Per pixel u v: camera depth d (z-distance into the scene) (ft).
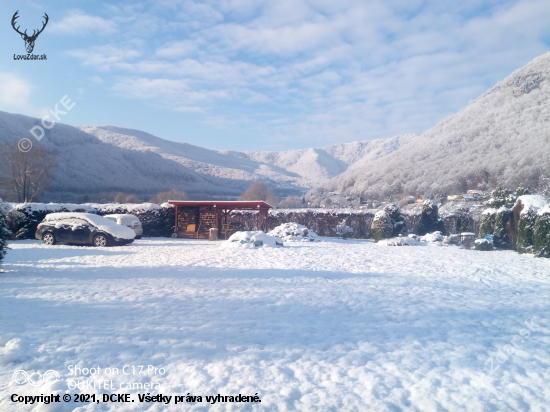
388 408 11.53
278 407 11.50
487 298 26.18
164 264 40.29
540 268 40.55
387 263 43.06
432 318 20.90
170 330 18.11
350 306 23.22
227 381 13.07
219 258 45.44
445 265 42.14
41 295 24.79
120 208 85.15
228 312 21.38
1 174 120.78
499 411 11.49
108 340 16.63
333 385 12.94
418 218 93.20
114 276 32.55
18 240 69.41
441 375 13.88
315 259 45.19
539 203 53.72
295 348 16.21
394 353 15.89
